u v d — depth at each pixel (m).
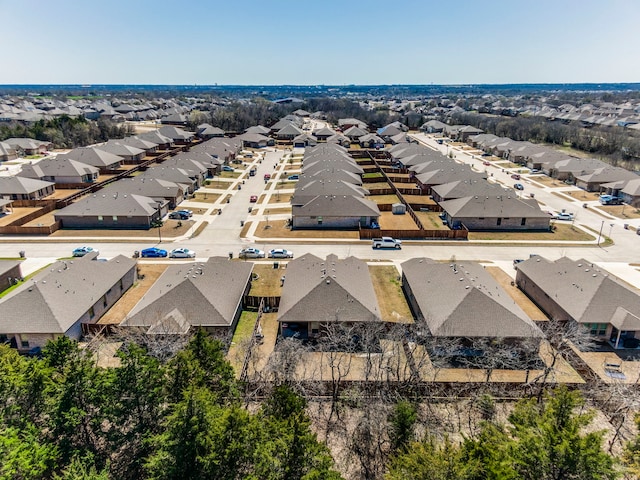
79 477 23.30
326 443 32.69
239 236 74.12
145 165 126.06
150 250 64.69
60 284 46.56
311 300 45.28
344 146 165.75
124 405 27.89
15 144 146.75
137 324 42.72
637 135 169.25
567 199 98.69
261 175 122.06
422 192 103.44
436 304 45.62
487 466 23.23
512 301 47.34
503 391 36.69
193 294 45.50
